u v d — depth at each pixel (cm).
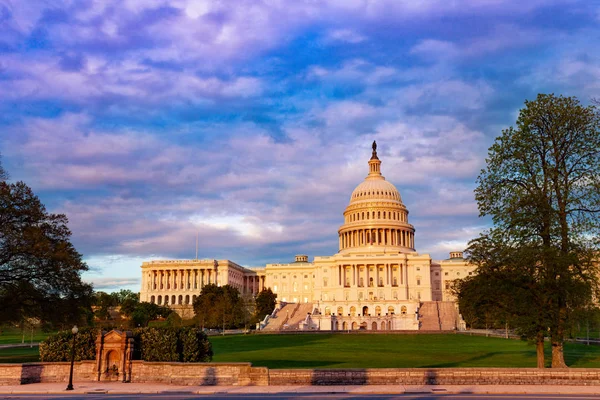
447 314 18075
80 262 7238
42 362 5262
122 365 5184
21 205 7000
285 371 4878
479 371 4809
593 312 5272
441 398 3944
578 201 5294
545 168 5494
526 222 5359
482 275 5597
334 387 4662
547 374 4778
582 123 5406
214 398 4022
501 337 12025
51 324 7288
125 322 17625
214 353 8444
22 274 6925
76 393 4459
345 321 16788
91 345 5503
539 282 5372
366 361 7044
